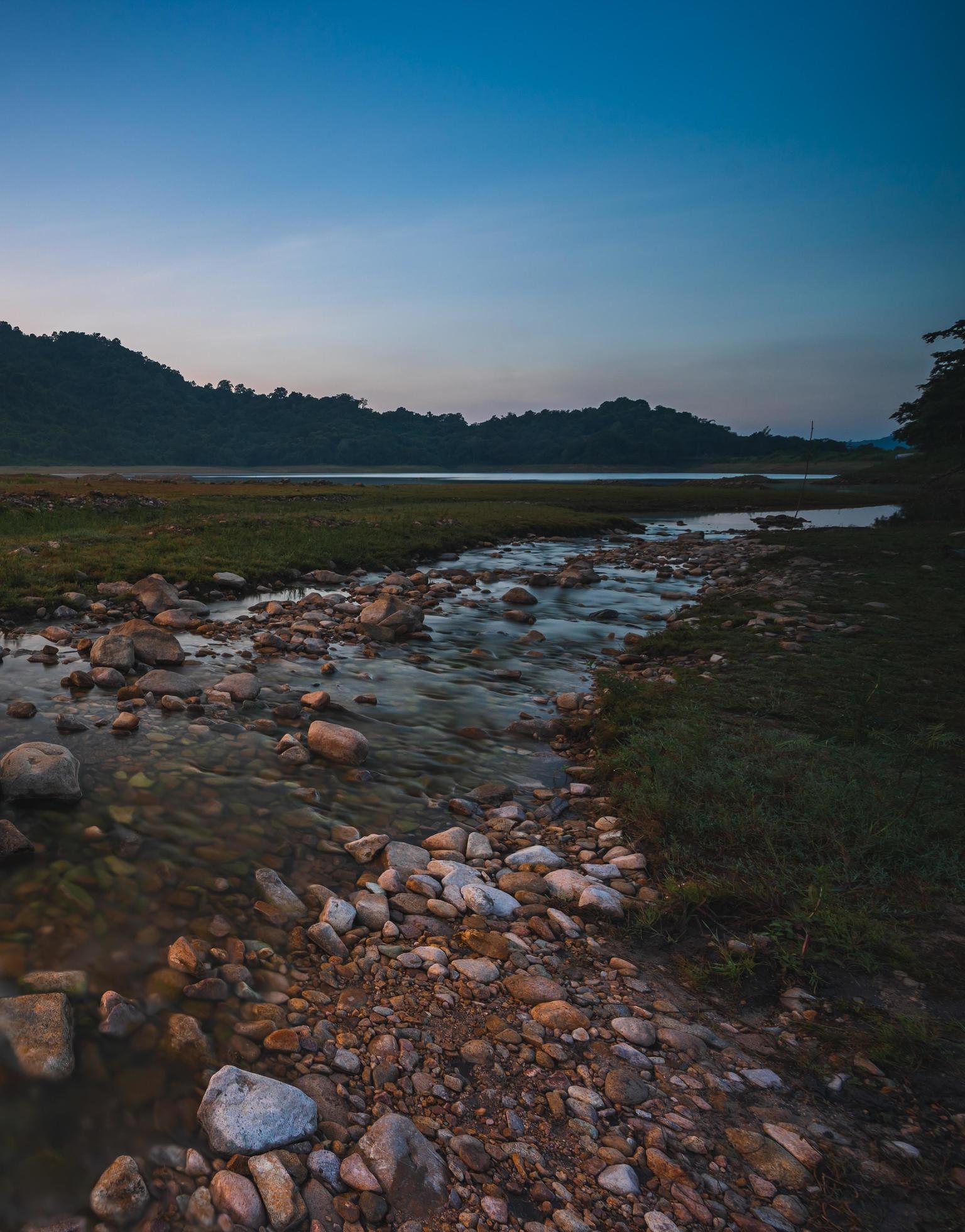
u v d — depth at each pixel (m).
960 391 48.03
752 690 9.16
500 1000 3.88
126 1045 3.21
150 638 10.15
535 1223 2.58
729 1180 2.79
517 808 6.42
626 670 11.15
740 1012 3.85
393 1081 3.23
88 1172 2.61
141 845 5.02
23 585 13.62
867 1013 3.75
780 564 22.08
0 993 3.39
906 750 6.84
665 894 4.93
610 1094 3.21
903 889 4.78
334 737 7.15
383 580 18.95
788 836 5.32
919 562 21.42
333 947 4.14
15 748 5.73
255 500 40.72
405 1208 2.61
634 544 32.66
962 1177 2.79
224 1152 2.74
